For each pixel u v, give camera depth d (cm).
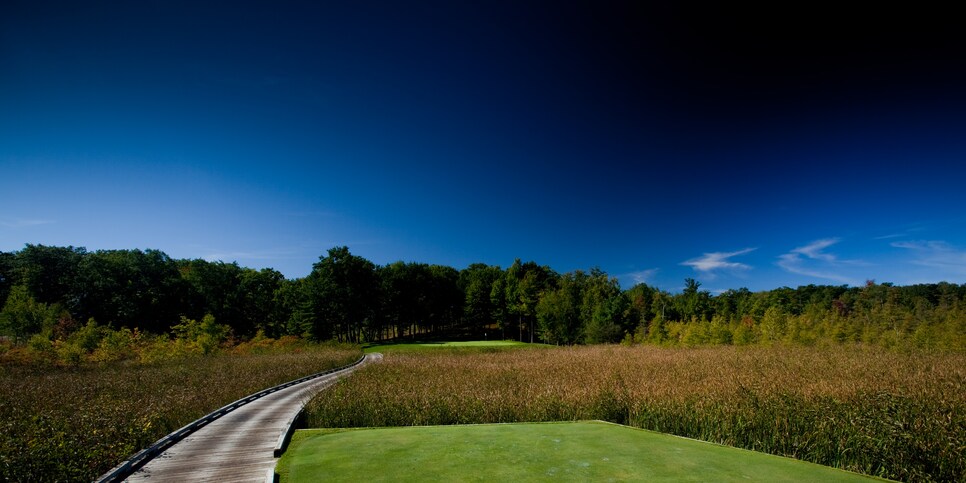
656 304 6731
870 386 1358
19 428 1020
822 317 4672
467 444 1010
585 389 1612
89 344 3278
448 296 7844
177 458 962
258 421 1371
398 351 4619
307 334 5694
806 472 793
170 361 3088
